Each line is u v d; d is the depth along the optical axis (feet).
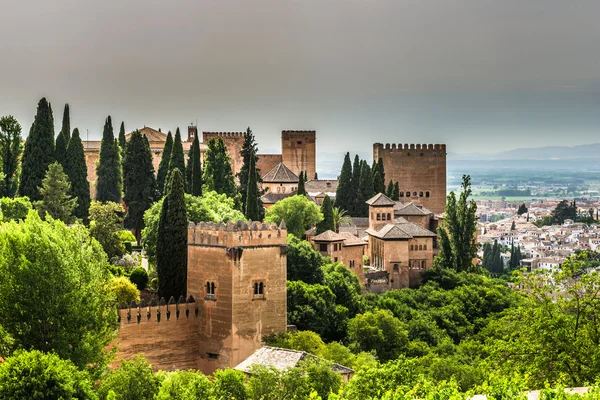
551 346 393.50
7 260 407.85
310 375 395.34
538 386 385.29
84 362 404.16
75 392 355.77
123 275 593.01
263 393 384.06
